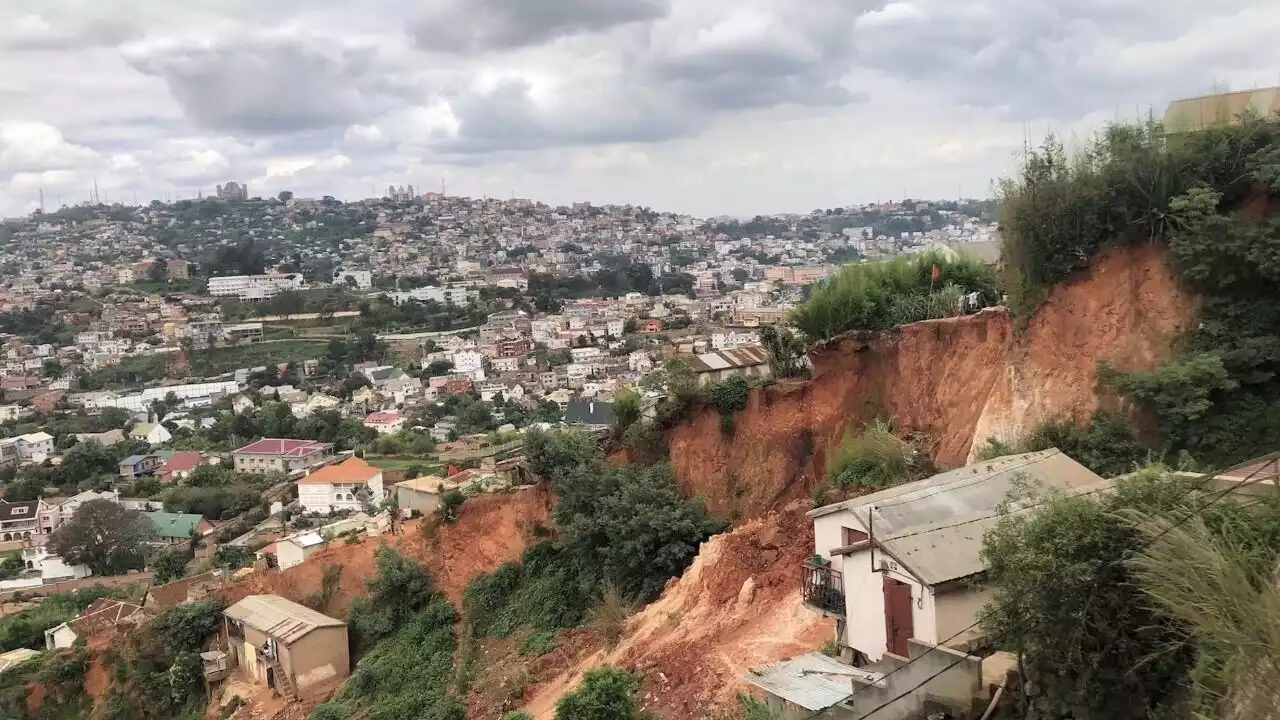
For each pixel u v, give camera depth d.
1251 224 17.55
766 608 20.02
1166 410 17.31
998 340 22.95
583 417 74.56
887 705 11.81
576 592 28.62
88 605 52.94
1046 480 15.23
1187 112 19.64
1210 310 18.03
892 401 25.92
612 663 21.58
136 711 34.50
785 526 22.33
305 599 36.03
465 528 33.88
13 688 36.53
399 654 30.30
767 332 29.58
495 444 69.69
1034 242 20.23
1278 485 10.60
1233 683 8.31
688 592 23.02
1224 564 8.70
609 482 28.98
